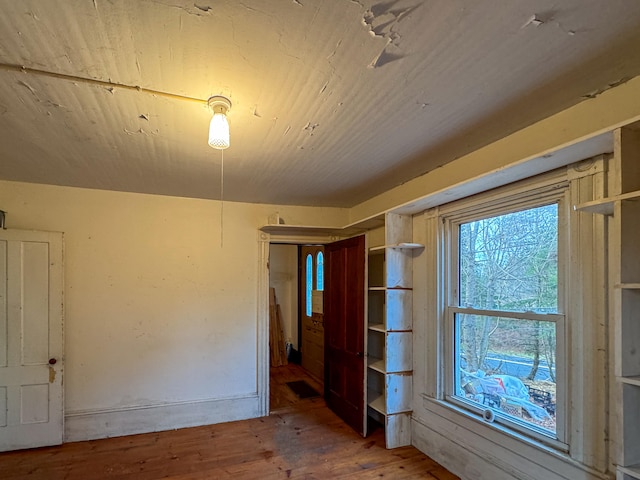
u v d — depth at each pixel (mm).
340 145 2373
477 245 2693
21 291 3135
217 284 3877
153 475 2703
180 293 3738
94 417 3363
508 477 2250
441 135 2221
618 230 1398
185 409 3637
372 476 2658
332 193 3703
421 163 2762
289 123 2029
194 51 1373
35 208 3311
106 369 3453
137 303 3592
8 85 1607
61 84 1604
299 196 3830
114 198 3572
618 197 1398
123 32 1264
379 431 3473
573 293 1941
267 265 4090
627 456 1367
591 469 1810
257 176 3084
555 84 1640
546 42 1335
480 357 2625
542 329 2178
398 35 1287
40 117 1937
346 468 2773
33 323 3158
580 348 1899
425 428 2990
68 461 2910
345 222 4492
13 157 2590
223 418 3756
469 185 2352
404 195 3326
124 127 2070
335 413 3930
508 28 1254
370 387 3947
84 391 3383
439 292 2910
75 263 3412
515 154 2189
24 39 1297
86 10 1154
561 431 2010
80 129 2098
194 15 1184
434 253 2959
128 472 2744
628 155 1412
